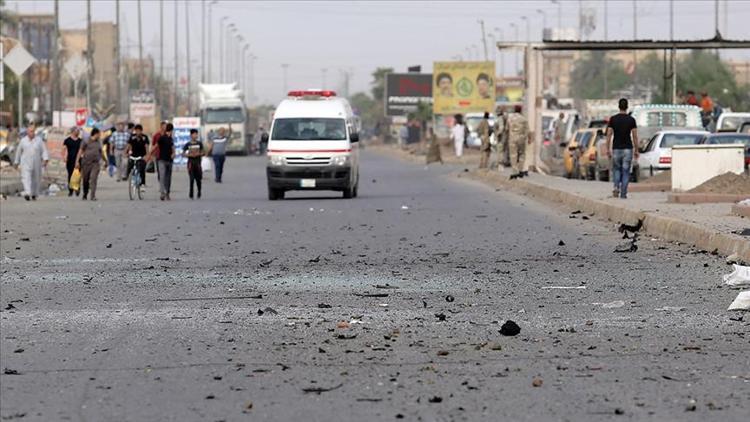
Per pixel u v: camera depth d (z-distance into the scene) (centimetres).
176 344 2125
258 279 3083
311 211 5741
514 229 4597
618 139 5597
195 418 1584
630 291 2783
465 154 16212
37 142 7062
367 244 4028
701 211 4603
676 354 1988
